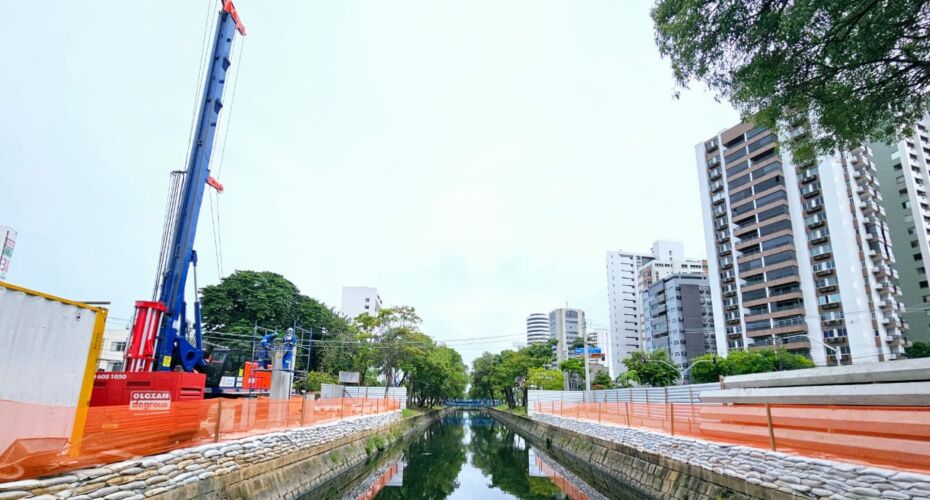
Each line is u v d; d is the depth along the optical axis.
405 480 17.81
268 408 12.27
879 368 8.04
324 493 14.17
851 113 8.40
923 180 56.47
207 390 17.09
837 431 7.44
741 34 7.63
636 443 15.09
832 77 8.05
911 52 7.48
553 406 33.88
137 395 8.73
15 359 5.85
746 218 60.16
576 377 52.34
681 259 96.31
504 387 64.31
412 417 38.22
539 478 18.45
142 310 10.86
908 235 55.44
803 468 7.71
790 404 9.17
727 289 62.03
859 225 50.56
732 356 45.47
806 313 52.56
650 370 49.91
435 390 59.00
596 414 21.00
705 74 8.37
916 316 53.06
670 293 76.00
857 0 6.70
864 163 52.47
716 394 11.62
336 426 17.34
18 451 5.73
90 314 6.89
